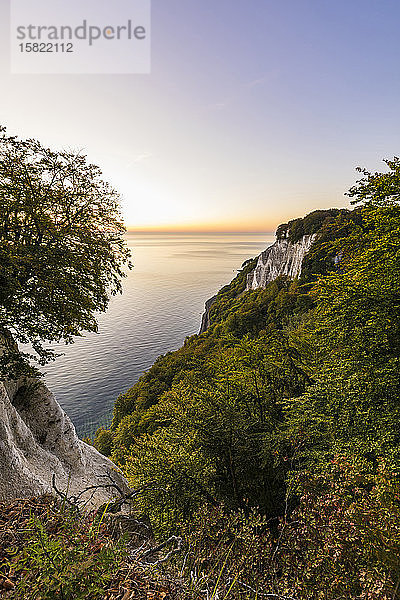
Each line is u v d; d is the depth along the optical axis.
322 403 13.35
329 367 13.95
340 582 3.79
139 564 3.36
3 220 12.15
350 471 5.11
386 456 9.99
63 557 2.39
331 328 13.52
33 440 11.55
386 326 12.10
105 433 49.62
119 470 15.15
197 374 18.45
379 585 3.38
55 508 4.53
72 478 11.93
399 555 3.76
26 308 12.08
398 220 12.42
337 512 4.26
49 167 13.59
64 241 13.12
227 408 14.47
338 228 15.48
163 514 11.53
